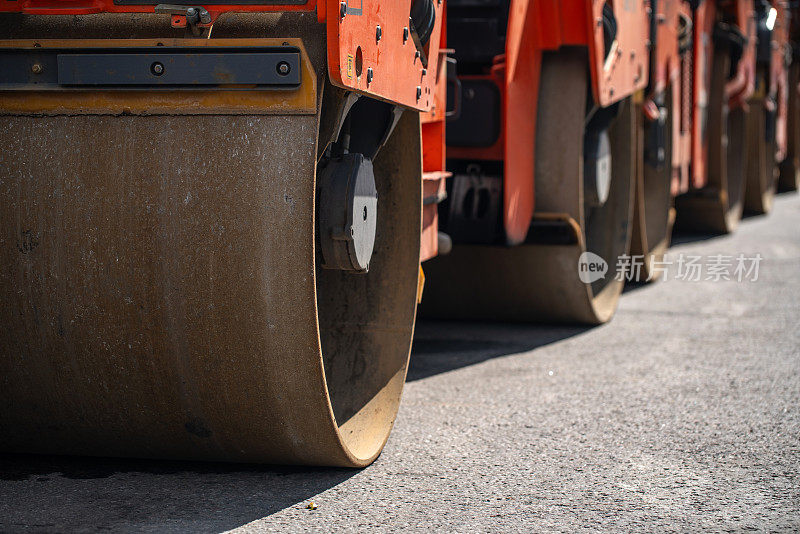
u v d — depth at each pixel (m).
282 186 3.13
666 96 8.54
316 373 3.24
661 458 3.94
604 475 3.74
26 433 3.57
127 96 3.20
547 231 6.17
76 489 3.49
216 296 3.19
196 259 3.18
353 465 3.64
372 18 3.38
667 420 4.46
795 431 4.30
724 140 10.74
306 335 3.18
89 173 3.21
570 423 4.41
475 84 5.56
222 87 3.13
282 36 3.15
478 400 4.79
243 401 3.33
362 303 4.21
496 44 5.50
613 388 5.01
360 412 3.96
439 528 3.21
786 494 3.56
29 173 3.25
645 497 3.52
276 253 3.14
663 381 5.15
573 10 5.83
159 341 3.26
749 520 3.32
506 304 6.50
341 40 3.10
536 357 5.73
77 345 3.31
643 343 6.10
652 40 7.53
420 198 4.09
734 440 4.17
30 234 3.26
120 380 3.35
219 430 3.44
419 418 4.47
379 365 4.12
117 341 3.29
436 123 4.82
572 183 6.05
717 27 10.43
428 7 4.00
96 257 3.22
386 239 4.17
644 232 8.09
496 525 3.24
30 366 3.37
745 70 11.23
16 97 3.25
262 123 3.15
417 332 6.48
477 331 6.51
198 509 3.33
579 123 6.04
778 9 13.27
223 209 3.16
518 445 4.09
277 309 3.17
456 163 5.85
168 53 3.12
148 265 3.20
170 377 3.32
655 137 8.05
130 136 3.21
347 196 3.49
